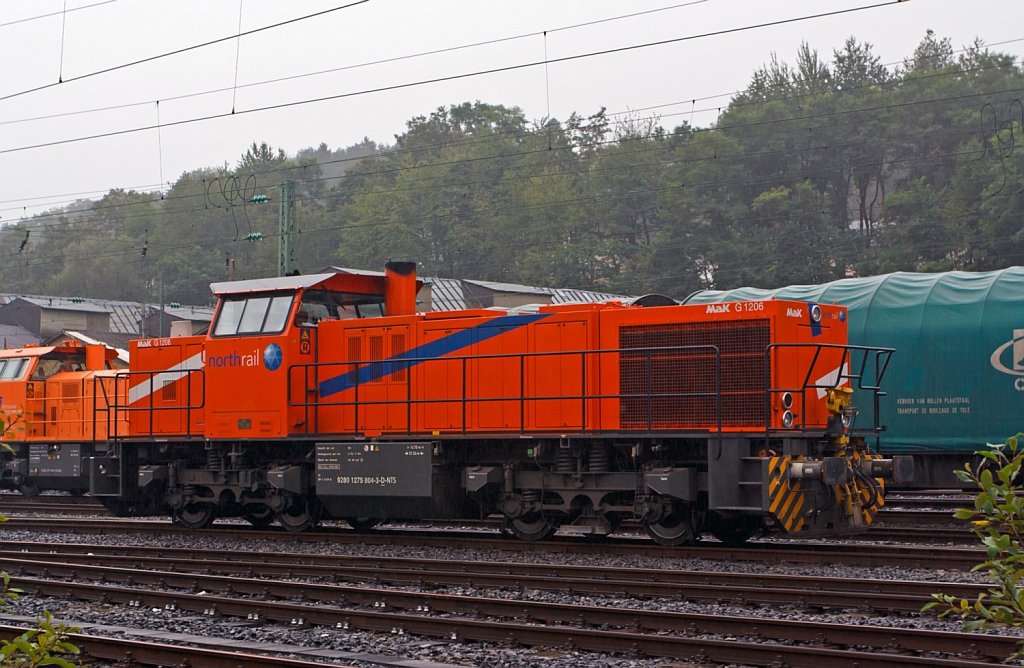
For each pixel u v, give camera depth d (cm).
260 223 8231
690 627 900
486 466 1529
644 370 1389
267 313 1639
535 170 7356
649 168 6969
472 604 1002
